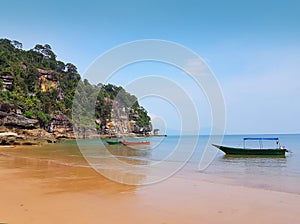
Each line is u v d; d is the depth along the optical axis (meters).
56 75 86.94
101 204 8.59
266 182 13.62
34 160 23.09
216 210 8.13
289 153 32.84
